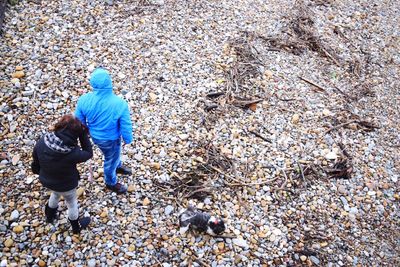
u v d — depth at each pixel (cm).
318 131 769
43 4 875
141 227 566
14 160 614
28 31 809
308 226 621
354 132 792
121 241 545
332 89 872
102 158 639
